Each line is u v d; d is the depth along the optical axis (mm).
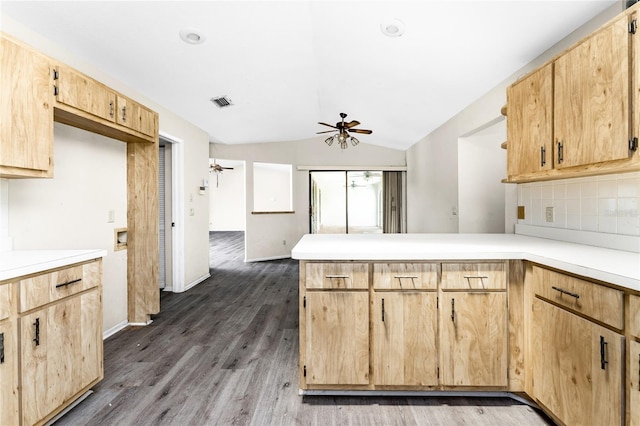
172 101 3541
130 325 2971
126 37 2271
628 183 1675
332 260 1734
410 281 1730
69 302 1662
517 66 2621
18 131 1616
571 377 1384
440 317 1732
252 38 2496
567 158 1635
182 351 2428
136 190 3020
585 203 1943
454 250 1726
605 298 1219
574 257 1483
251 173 6293
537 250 1698
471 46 2434
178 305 3576
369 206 7266
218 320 3102
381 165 7039
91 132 2584
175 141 4031
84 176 2520
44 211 2168
